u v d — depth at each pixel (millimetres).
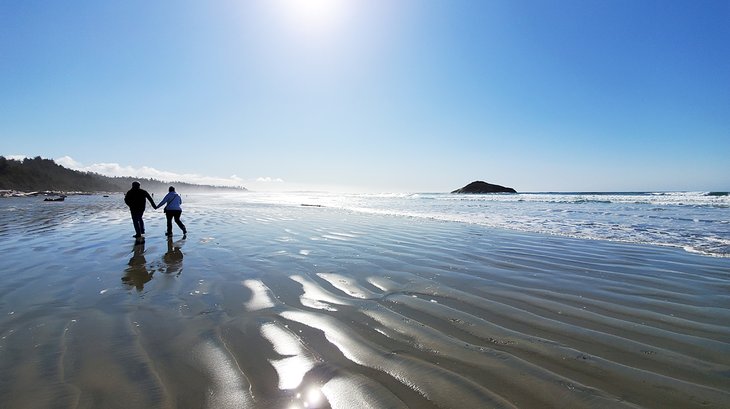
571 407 2441
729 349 3352
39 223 14852
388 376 2848
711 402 2502
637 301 4836
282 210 26281
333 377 2826
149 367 2973
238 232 12367
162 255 8039
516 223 15516
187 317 4180
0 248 8859
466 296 5062
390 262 7352
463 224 15141
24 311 4363
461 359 3150
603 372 2924
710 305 4656
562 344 3473
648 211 23094
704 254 8211
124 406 2418
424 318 4184
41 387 2652
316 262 7316
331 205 35719
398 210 26250
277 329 3816
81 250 8625
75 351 3270
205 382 2740
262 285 5590
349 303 4734
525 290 5359
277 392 2609
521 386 2705
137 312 4348
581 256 8016
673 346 3426
